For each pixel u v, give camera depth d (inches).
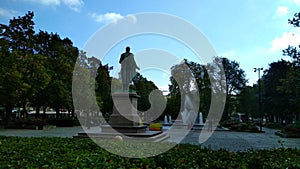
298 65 1064.2
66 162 205.3
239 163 197.5
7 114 1175.6
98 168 185.8
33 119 1190.9
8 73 994.1
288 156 233.1
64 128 1211.2
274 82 1670.8
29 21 1235.2
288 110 1642.5
